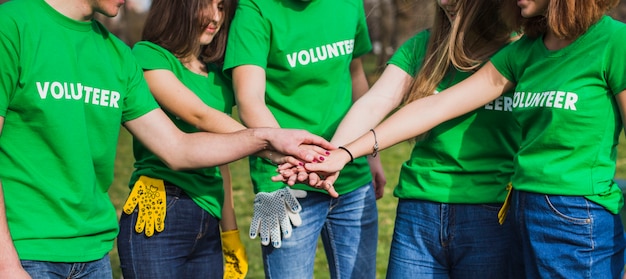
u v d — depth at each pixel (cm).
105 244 255
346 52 327
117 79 255
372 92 310
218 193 317
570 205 251
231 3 313
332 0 326
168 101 297
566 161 252
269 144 282
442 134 293
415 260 299
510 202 278
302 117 322
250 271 534
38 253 232
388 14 1599
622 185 359
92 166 246
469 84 284
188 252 307
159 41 307
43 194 234
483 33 294
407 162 310
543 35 269
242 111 303
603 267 255
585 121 247
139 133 269
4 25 226
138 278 301
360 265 340
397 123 285
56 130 233
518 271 282
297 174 288
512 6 272
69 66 237
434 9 305
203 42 310
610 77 245
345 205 334
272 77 320
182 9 302
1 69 223
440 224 293
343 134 300
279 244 316
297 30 315
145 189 302
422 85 297
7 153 232
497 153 290
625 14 1052
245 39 310
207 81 318
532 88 260
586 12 243
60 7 240
